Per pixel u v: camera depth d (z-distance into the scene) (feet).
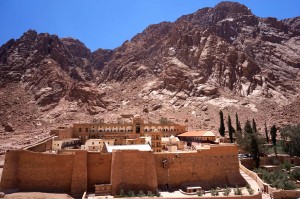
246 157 305.94
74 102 614.75
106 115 546.67
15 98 654.94
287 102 585.63
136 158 210.79
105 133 366.02
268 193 220.43
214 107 539.29
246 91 609.42
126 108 580.30
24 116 582.35
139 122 375.25
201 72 640.58
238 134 331.77
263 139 347.77
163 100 588.91
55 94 647.15
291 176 266.98
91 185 207.41
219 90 602.85
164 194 207.41
